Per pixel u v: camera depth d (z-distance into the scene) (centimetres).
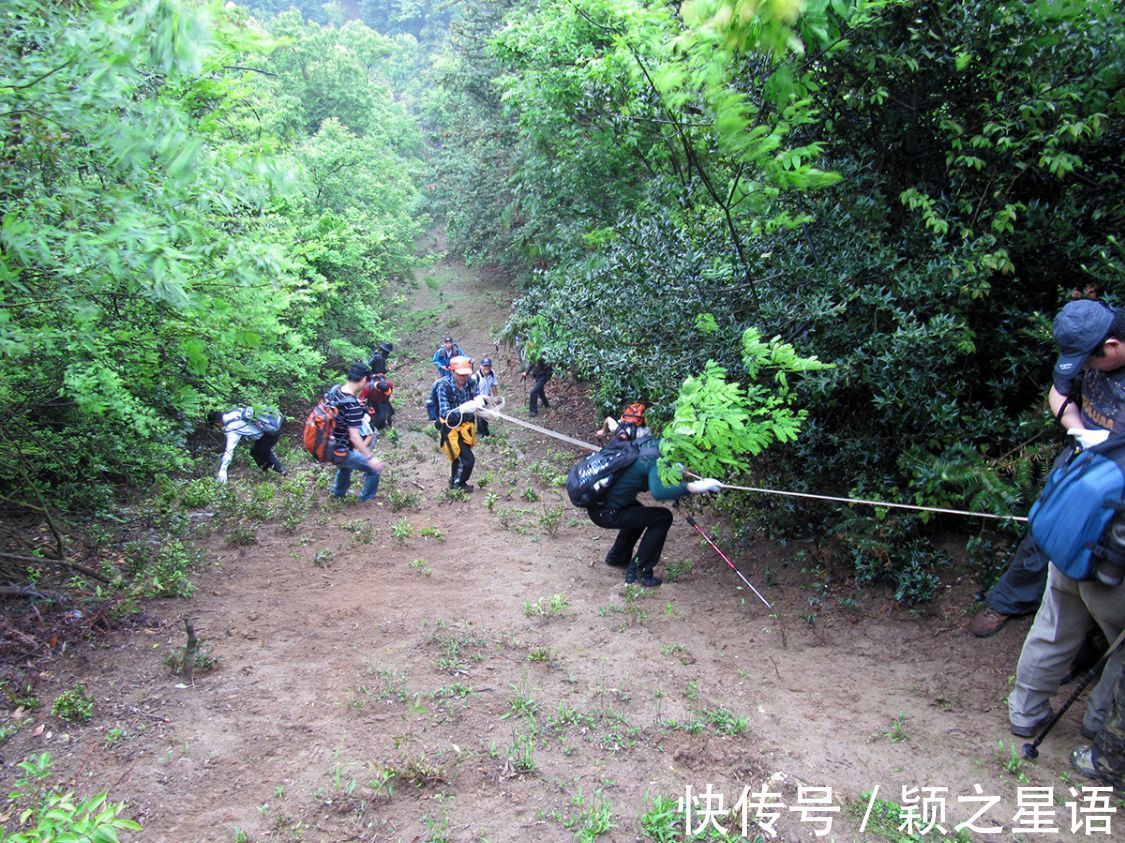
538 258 1941
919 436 569
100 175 422
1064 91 492
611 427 658
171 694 438
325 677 465
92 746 387
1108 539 336
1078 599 383
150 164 416
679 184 676
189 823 337
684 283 621
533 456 1148
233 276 452
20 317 467
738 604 593
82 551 635
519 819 348
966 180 562
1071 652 396
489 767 383
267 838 329
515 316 1388
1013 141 517
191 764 377
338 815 345
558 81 901
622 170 917
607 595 608
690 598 604
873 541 553
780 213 575
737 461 510
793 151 441
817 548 633
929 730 427
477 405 833
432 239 3784
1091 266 518
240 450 1142
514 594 606
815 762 398
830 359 569
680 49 461
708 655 514
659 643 527
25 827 323
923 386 537
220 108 495
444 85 2431
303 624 538
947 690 467
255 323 563
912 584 554
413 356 2277
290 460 1123
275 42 365
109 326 546
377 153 2428
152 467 848
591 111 741
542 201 1522
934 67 548
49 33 364
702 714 438
